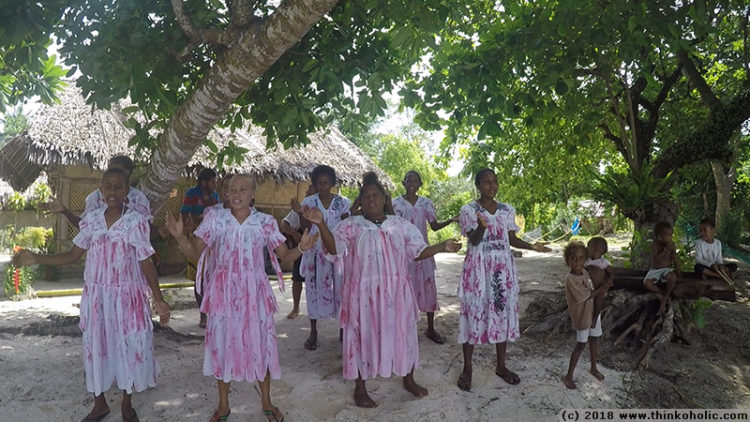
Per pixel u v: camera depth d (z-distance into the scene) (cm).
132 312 320
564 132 855
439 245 357
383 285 353
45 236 1348
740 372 435
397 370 354
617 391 393
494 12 654
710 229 553
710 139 655
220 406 329
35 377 394
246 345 317
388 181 1139
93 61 392
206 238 324
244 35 386
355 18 475
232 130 573
